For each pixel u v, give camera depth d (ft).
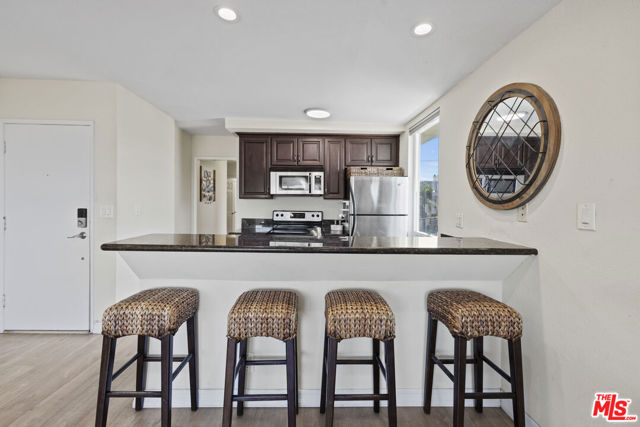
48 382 6.39
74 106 8.66
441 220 8.73
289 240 5.65
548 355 4.84
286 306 4.76
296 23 5.51
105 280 8.84
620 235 3.75
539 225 5.02
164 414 4.58
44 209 8.74
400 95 8.85
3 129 8.60
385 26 5.54
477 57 6.52
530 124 5.13
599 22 4.03
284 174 12.51
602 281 3.97
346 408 5.82
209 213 17.47
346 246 4.93
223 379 5.82
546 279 4.88
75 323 8.83
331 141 12.66
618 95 3.78
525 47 5.46
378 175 12.00
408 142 11.75
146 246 4.86
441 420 5.51
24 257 8.74
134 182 9.59
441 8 4.99
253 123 11.85
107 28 5.79
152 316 4.58
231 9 5.13
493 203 6.03
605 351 3.94
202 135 14.67
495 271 5.66
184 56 6.85
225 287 5.77
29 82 8.56
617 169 3.79
